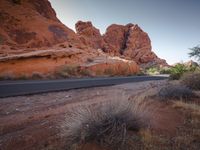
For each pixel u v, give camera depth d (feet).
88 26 268.41
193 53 53.47
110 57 141.38
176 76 63.21
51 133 12.98
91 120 11.29
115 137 10.25
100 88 42.29
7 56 77.87
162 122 14.32
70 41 161.48
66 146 10.46
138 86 46.60
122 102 13.08
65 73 75.72
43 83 45.93
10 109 21.27
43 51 92.99
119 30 317.42
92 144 10.19
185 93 24.53
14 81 50.83
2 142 12.25
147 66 266.77
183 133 12.17
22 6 168.35
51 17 200.34
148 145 10.20
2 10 141.90
